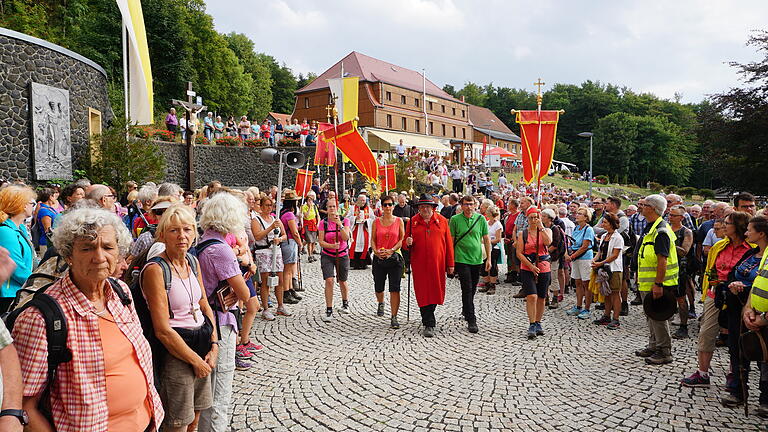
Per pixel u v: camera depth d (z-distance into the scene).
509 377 5.19
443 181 30.17
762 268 4.09
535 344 6.38
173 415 2.82
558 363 5.63
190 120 21.06
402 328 7.09
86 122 13.92
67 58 13.06
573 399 4.62
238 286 3.50
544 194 19.83
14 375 1.78
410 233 6.84
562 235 8.49
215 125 27.83
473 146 61.47
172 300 2.87
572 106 87.06
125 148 14.04
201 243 3.55
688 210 10.68
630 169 78.12
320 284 10.27
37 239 6.19
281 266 7.48
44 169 11.97
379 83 49.75
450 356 5.88
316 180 21.20
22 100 11.54
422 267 6.71
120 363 2.21
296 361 5.67
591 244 7.89
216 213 3.56
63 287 2.10
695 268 7.32
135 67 14.85
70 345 2.01
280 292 7.68
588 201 23.92
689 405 4.49
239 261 4.71
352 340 6.48
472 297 7.02
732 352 4.53
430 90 58.06
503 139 71.75
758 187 30.44
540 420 4.20
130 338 2.29
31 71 11.81
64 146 12.66
